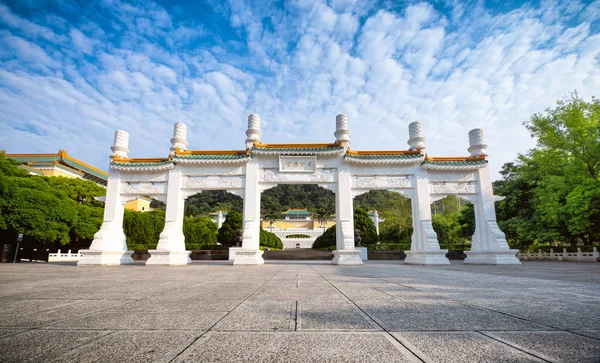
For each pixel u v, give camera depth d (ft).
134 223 118.83
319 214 260.62
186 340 9.84
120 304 16.28
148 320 12.56
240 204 390.21
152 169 64.28
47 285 25.32
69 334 10.50
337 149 63.93
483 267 52.95
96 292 21.02
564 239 89.61
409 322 12.19
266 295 19.27
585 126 78.95
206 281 28.43
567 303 16.47
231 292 20.74
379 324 11.87
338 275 34.71
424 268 49.60
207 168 65.21
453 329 11.14
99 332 10.77
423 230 62.64
